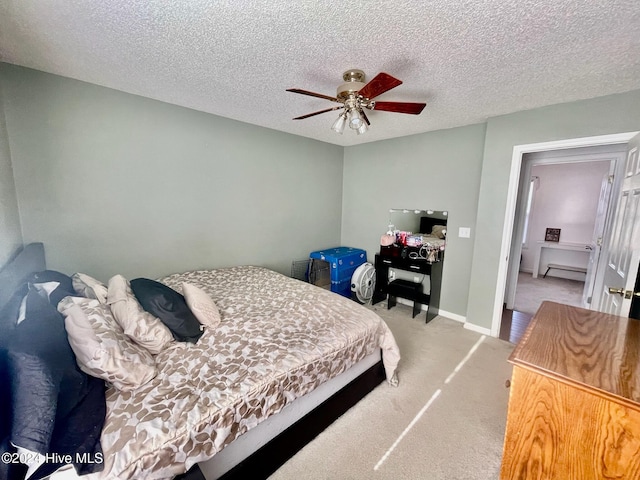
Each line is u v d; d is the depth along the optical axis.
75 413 0.98
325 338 1.71
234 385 1.26
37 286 1.44
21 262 1.65
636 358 1.01
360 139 3.97
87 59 1.80
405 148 3.73
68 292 1.54
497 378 2.24
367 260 4.34
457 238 3.34
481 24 1.36
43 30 1.47
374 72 1.89
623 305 1.69
